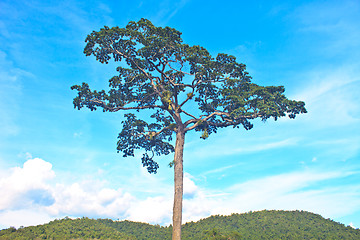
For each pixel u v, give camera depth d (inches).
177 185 732.7
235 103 788.6
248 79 820.0
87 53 738.2
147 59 749.3
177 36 754.8
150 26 747.4
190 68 766.5
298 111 784.9
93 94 803.4
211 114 849.5
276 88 794.8
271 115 761.0
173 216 705.0
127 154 1018.1
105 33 709.3
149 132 962.7
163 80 824.9
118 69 860.0
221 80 808.3
